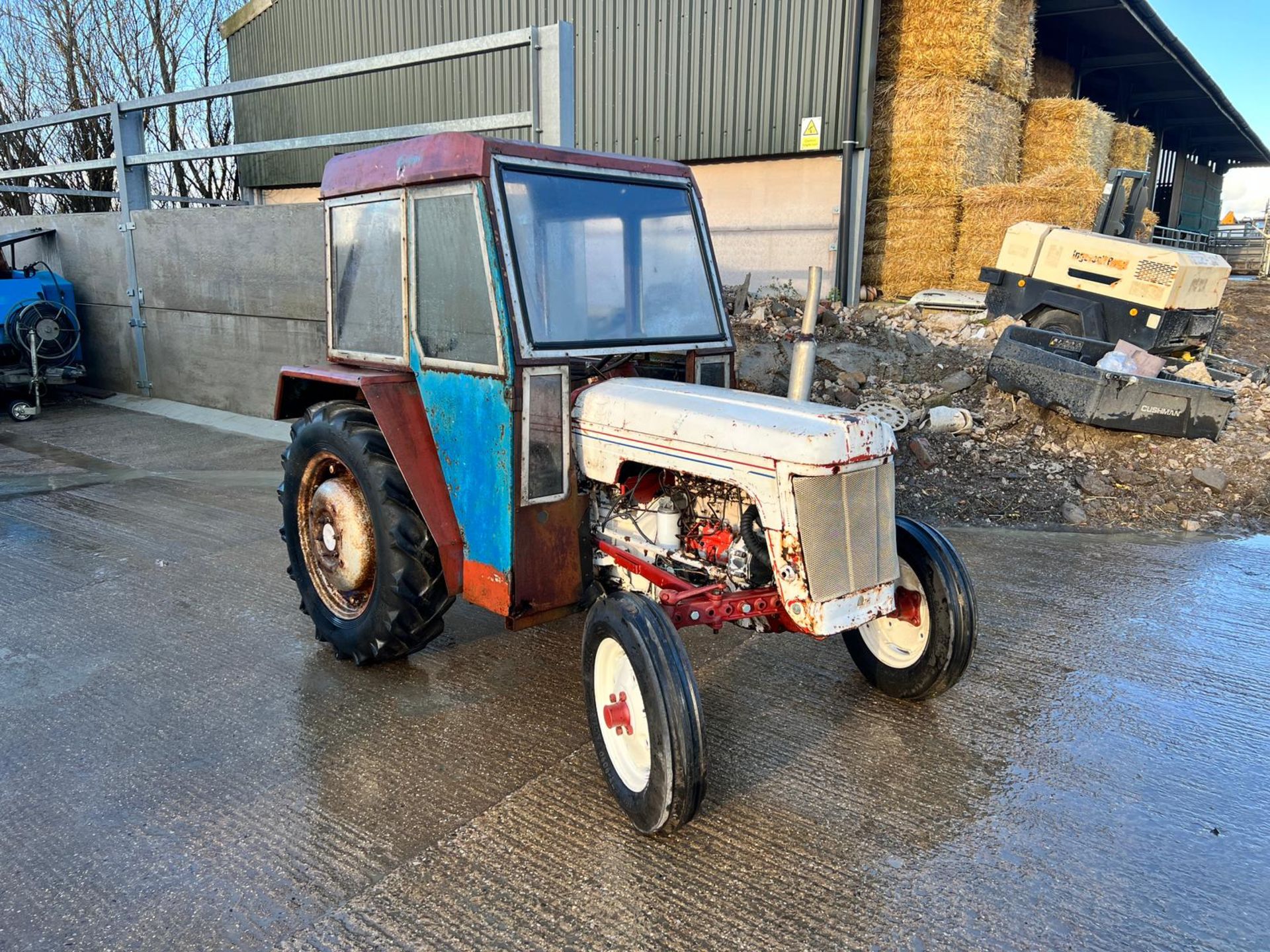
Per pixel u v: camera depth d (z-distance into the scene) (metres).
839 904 2.23
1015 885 2.31
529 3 11.52
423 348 3.11
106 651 3.70
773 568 2.55
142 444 7.58
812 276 2.84
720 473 2.57
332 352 3.66
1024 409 6.85
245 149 7.43
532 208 2.86
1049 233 8.10
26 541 5.11
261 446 7.45
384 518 3.16
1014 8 10.68
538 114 5.55
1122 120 18.17
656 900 2.24
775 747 2.99
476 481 2.97
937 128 9.78
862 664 3.39
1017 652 3.73
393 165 3.12
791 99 9.84
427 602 3.23
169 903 2.23
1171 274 7.37
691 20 10.27
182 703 3.26
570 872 2.35
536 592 2.94
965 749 2.98
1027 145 11.89
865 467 2.54
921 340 8.17
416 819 2.58
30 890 2.28
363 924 2.16
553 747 2.97
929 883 2.31
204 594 4.34
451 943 2.09
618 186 3.11
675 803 2.33
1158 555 4.95
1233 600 4.30
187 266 8.42
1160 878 2.35
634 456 2.78
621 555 2.93
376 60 6.38
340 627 3.51
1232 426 6.77
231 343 8.24
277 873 2.34
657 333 3.18
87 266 9.66
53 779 2.78
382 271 3.31
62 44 15.35
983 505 5.75
